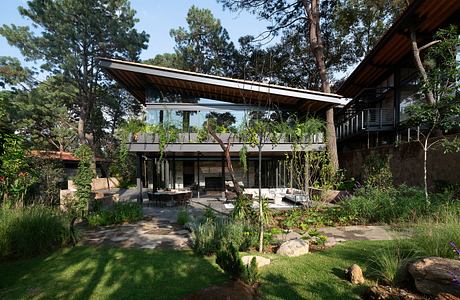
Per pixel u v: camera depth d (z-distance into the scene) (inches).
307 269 167.9
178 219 322.3
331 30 786.2
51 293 144.0
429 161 384.5
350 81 713.6
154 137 476.4
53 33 795.4
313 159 402.0
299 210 349.7
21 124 866.1
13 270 176.7
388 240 223.5
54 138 1070.4
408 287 134.4
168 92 550.9
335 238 241.0
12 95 792.3
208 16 1027.9
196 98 548.1
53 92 906.1
